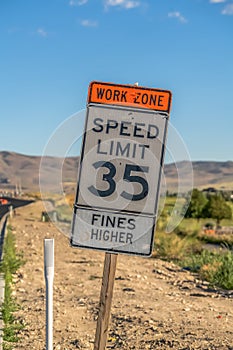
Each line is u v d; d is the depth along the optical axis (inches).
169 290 543.2
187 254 890.7
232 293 536.4
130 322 390.6
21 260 722.2
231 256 684.7
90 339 349.1
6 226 1371.8
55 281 571.5
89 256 810.8
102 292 222.7
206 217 1637.6
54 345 332.8
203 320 403.2
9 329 350.6
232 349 319.6
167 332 362.0
